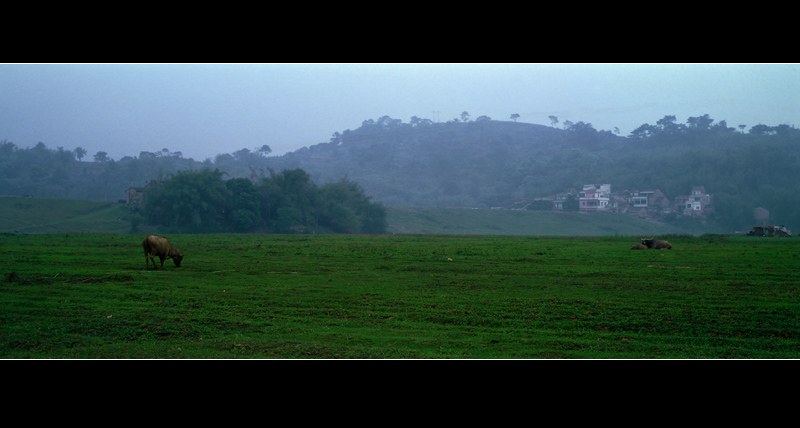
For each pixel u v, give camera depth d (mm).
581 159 169625
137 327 9492
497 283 14727
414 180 196625
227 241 35750
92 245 28875
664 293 12836
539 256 22953
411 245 31125
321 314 10727
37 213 73875
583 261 20625
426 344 8547
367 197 91000
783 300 11797
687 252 24859
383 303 11734
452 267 18641
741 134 154250
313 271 17516
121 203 83500
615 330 9555
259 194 74750
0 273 16156
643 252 24969
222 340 8758
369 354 7938
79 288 13484
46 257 21234
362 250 26453
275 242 34812
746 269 17453
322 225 83125
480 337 9023
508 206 147750
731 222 108000
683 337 9055
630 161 152500
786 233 43844
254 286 14117
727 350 8312
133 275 16109
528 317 10367
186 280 15211
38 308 11078
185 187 68500
